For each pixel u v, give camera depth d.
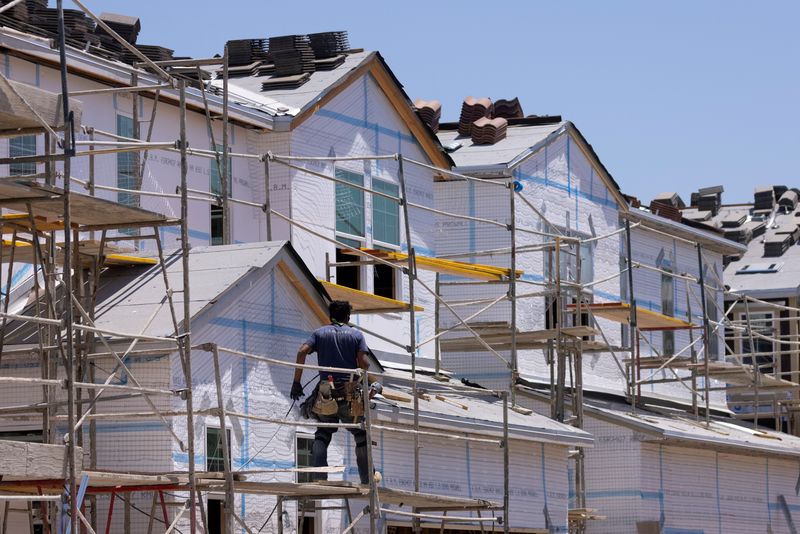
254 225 78.75
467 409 75.44
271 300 62.62
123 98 70.38
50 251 52.22
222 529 58.97
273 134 79.06
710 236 125.81
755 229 161.25
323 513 65.06
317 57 86.06
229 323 59.59
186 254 49.03
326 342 57.00
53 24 67.00
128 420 55.72
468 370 97.69
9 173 63.00
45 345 52.25
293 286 64.12
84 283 59.31
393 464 69.44
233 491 49.66
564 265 103.88
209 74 80.38
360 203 84.25
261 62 88.06
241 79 86.50
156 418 55.28
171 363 55.59
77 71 66.69
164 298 58.00
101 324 56.50
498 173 97.06
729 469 102.75
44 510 51.22
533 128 105.81
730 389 116.81
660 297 119.19
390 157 72.56
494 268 83.56
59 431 55.97
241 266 60.53
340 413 56.56
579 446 82.62
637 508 92.31
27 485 46.31
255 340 61.22
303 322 64.94
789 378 147.25
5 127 43.53
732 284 150.50
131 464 55.34
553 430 78.81
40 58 64.38
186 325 48.50
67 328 42.50
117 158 69.75
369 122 85.69
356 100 84.56
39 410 44.81
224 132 66.44
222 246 63.78
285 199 78.44
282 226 78.38
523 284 99.12
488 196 98.44
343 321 58.06
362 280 82.88
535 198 101.31
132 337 47.38
